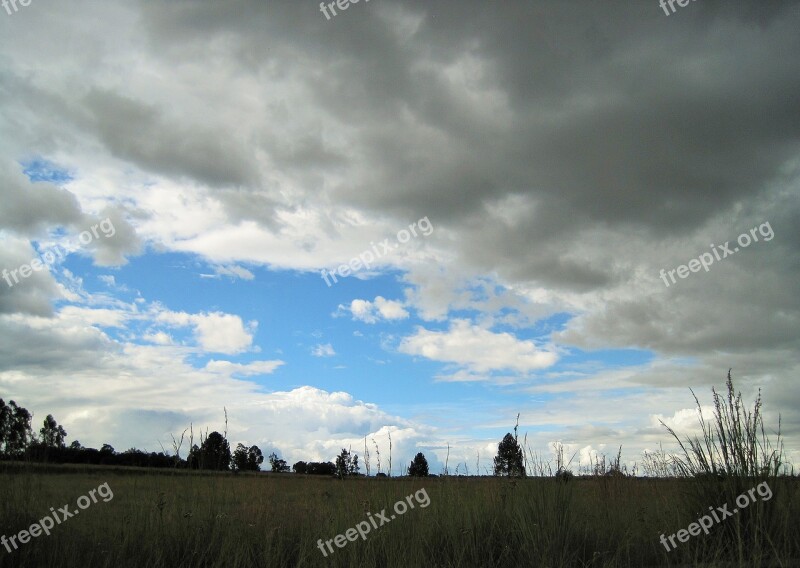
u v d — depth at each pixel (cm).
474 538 721
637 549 686
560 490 786
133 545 666
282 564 667
